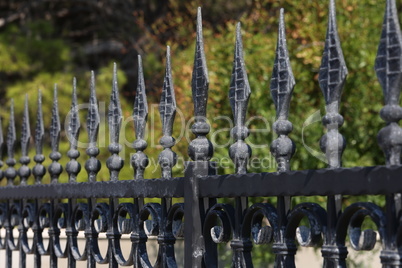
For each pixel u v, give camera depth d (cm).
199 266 239
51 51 1381
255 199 695
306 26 746
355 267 704
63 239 546
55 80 1327
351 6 747
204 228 240
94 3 1638
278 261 209
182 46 1150
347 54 745
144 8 1625
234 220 228
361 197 711
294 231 208
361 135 750
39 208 355
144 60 1418
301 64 753
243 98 232
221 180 231
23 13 1628
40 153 365
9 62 1343
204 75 246
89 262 304
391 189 171
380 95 735
